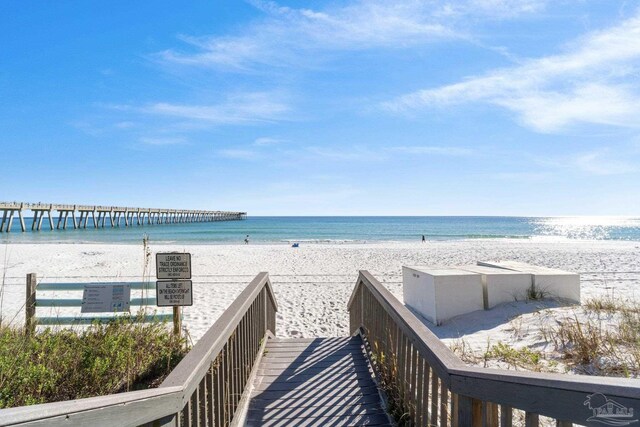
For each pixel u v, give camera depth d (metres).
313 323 8.91
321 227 67.25
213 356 2.59
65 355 4.16
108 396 1.49
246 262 19.30
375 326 4.74
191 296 5.40
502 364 4.89
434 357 2.38
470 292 8.12
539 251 24.22
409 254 22.62
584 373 4.37
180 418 2.07
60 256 20.86
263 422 3.51
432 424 2.51
